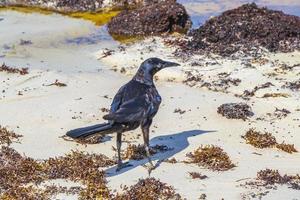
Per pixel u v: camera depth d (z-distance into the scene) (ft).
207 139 48.52
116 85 61.62
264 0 93.09
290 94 59.36
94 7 95.35
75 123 51.11
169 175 41.06
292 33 76.59
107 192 37.60
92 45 77.61
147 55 71.77
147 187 37.96
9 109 54.13
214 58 69.92
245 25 77.30
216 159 43.55
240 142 48.39
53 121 51.55
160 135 49.26
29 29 83.41
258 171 42.01
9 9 94.99
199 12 89.35
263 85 61.52
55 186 38.65
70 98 56.95
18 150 45.03
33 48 75.10
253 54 71.15
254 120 53.16
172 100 57.41
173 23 83.66
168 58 70.38
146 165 42.98
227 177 40.83
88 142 47.03
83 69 67.46
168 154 45.37
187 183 39.63
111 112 40.83
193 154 44.86
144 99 41.63
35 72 64.64
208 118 53.16
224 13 80.43
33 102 55.88
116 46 76.84
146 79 42.96
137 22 83.35
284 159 45.29
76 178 40.04
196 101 57.26
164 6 84.69
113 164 43.34
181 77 64.69
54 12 94.32
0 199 36.76
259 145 47.57
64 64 69.10
